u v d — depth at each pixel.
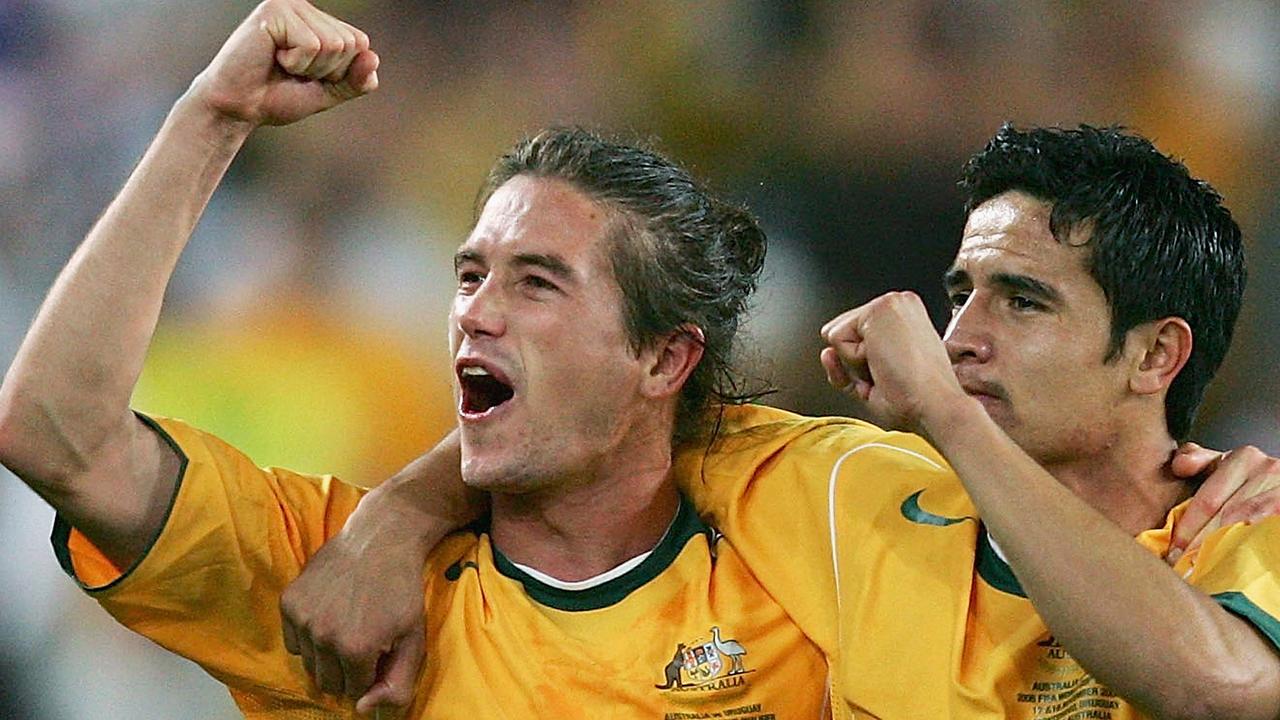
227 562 7.00
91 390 6.38
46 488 6.56
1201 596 6.05
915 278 18.52
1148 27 19.09
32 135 18.80
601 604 7.23
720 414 8.08
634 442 7.46
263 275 18.08
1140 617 5.90
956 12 19.16
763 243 8.27
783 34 19.31
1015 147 7.03
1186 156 19.03
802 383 17.61
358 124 18.83
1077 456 6.98
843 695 7.02
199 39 19.30
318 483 7.74
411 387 18.03
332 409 17.83
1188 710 5.90
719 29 19.38
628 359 7.28
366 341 18.11
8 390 6.35
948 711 6.75
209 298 17.86
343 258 18.36
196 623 7.16
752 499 7.65
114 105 19.03
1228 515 6.67
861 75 19.16
